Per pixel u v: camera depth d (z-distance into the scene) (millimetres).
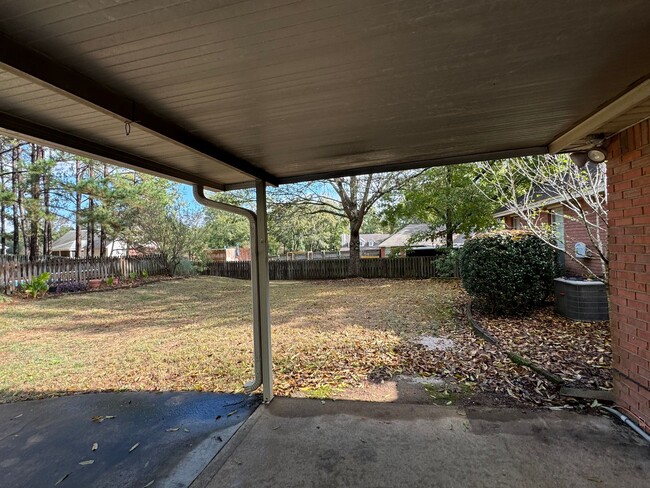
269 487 2066
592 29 1355
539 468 2094
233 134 2375
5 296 9336
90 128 2104
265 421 2838
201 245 15719
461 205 10336
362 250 28531
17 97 1669
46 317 7477
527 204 5508
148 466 2342
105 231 14773
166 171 3006
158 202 13953
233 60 1473
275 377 3793
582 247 6340
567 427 2514
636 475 1992
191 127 2219
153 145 2447
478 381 3430
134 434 2760
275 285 12695
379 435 2551
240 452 2428
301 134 2420
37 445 2654
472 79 1732
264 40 1343
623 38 1423
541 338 4488
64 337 5863
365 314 6637
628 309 2531
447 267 11344
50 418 3078
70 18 1164
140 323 6836
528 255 5520
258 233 3344
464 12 1229
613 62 1613
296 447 2453
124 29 1236
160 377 3967
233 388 3572
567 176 5391
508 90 1874
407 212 11758
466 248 6082
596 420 2588
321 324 6000
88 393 3602
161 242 14742
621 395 2645
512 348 4215
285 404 3143
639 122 2322
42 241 20047
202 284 12789
